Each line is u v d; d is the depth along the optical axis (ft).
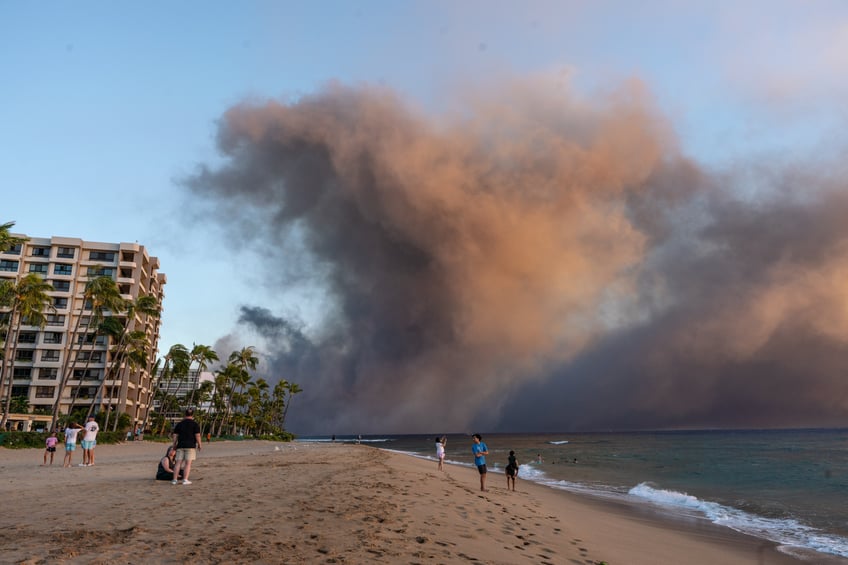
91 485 48.34
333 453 156.04
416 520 35.65
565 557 31.07
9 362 253.65
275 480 56.70
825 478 129.59
